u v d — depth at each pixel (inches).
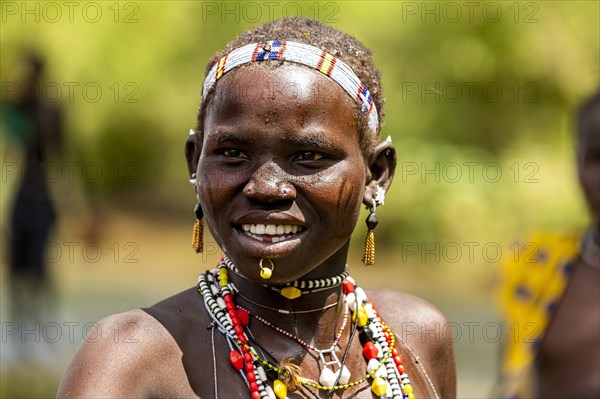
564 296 291.1
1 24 1382.9
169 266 1161.4
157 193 1473.9
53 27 1393.9
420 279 1043.3
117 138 1432.1
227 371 210.8
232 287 224.5
